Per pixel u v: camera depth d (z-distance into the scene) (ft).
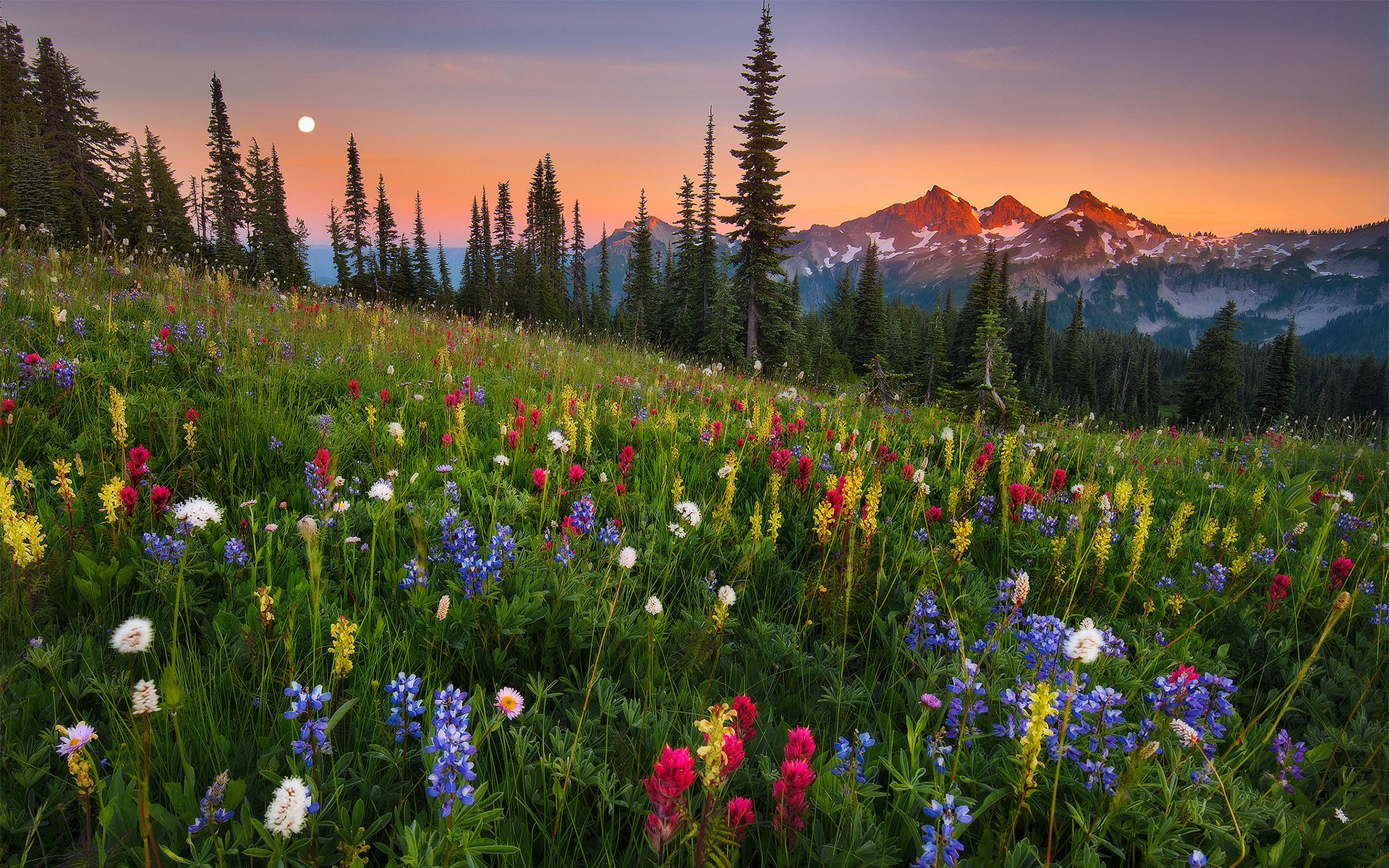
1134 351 432.66
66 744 5.73
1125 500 13.69
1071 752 8.00
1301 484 20.11
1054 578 13.38
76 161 147.43
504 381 26.25
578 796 7.32
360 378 22.93
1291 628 12.93
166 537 9.93
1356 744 9.09
